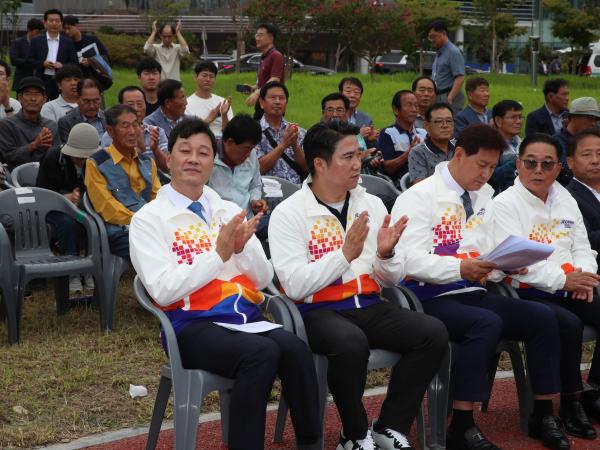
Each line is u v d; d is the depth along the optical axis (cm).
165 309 404
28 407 479
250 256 412
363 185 686
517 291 500
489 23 3025
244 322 404
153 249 400
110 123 636
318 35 2855
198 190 419
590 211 554
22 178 720
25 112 788
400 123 838
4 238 579
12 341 582
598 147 551
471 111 906
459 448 435
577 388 473
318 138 431
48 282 732
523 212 498
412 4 2731
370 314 424
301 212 432
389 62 3247
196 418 380
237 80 2072
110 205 622
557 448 446
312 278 413
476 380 432
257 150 759
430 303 457
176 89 809
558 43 3419
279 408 450
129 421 470
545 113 917
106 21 3231
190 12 3381
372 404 504
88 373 527
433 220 464
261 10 2378
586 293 486
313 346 408
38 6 3247
